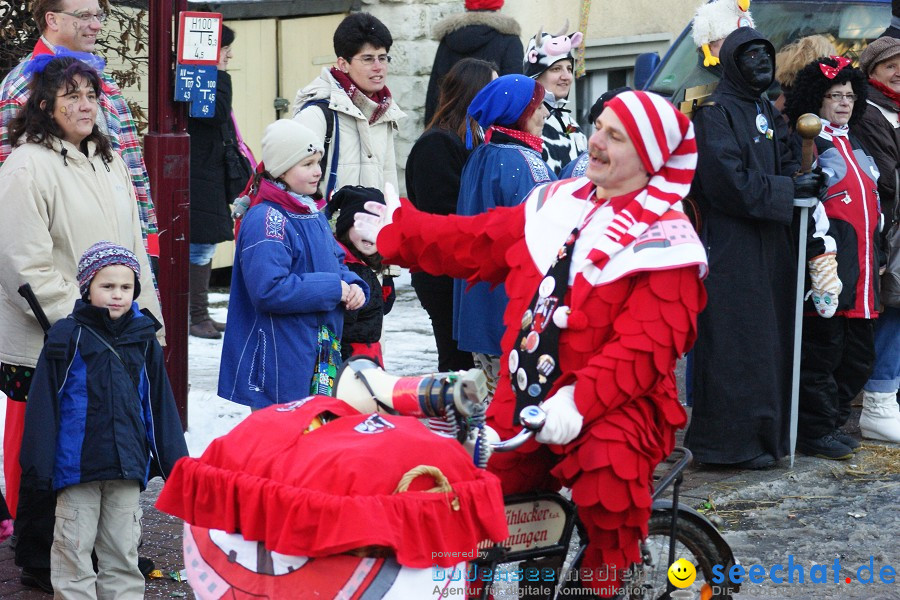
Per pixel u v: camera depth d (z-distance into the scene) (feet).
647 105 15.21
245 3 48.65
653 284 15.16
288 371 22.68
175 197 28.55
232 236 41.16
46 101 21.20
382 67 28.30
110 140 23.40
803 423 29.37
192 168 39.81
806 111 29.48
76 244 21.42
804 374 29.25
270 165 22.85
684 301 15.24
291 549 12.79
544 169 25.04
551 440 14.84
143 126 39.99
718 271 27.04
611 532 15.48
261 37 49.73
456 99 27.99
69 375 18.72
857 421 33.35
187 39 28.02
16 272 20.72
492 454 15.81
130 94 43.80
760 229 27.07
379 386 14.42
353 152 27.94
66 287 21.08
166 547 22.74
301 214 22.99
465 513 13.25
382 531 12.54
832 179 28.89
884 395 30.81
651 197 15.46
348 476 12.79
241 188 40.73
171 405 19.83
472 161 25.63
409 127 51.01
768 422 27.66
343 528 12.51
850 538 23.88
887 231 30.68
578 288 15.51
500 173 24.86
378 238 17.80
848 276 28.71
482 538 13.62
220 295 48.26
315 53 51.11
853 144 29.60
